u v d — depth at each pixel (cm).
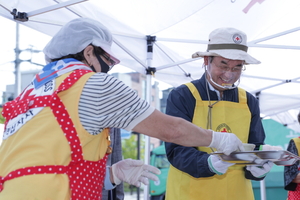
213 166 175
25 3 241
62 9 264
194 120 208
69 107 132
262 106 533
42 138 129
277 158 152
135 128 138
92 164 137
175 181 214
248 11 328
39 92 140
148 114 137
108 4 282
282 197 695
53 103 132
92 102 132
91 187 135
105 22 300
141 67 360
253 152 148
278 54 399
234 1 315
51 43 154
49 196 123
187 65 417
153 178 177
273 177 703
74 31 149
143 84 2142
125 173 177
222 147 150
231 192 205
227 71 204
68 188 128
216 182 204
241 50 204
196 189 205
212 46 208
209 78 215
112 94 133
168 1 279
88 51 152
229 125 210
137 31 328
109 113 133
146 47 349
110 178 178
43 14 262
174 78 431
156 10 291
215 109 211
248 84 489
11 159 131
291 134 782
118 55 330
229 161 161
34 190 122
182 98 211
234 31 207
